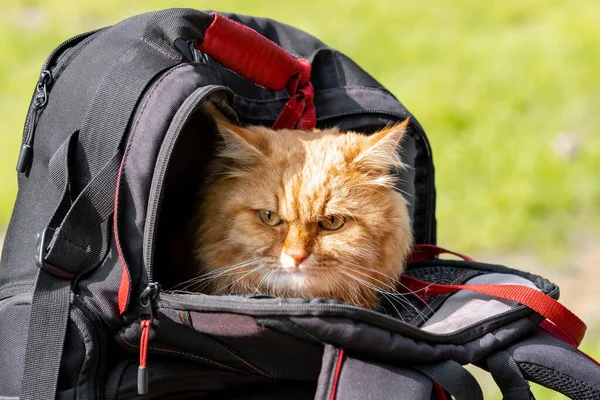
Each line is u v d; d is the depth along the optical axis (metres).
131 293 1.54
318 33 6.34
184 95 1.60
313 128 2.12
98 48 1.73
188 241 2.06
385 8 7.01
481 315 1.69
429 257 2.19
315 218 1.93
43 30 6.67
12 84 5.74
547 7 6.88
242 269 1.93
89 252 1.58
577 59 5.71
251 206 1.94
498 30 6.46
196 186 2.09
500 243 3.86
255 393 1.68
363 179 2.00
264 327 1.47
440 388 1.73
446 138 4.72
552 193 4.20
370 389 1.44
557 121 4.93
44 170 1.71
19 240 1.71
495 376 1.64
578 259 3.74
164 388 1.61
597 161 4.45
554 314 1.70
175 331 1.55
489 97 5.19
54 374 1.50
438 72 5.58
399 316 1.84
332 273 1.94
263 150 1.96
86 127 1.61
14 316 1.59
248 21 2.14
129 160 1.57
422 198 2.18
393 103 2.13
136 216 1.56
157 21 1.71
